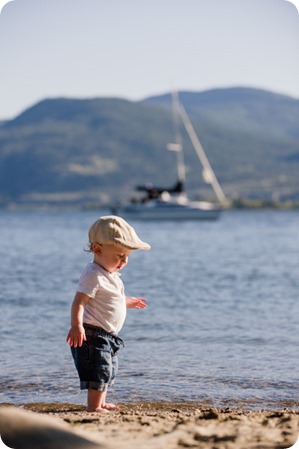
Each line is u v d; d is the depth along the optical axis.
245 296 29.56
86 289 10.91
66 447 7.78
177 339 19.48
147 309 25.17
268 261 49.72
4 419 7.94
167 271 41.62
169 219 146.38
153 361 16.53
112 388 13.91
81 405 12.57
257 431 8.64
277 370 15.70
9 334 20.16
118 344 11.31
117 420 9.47
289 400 13.17
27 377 14.81
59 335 20.02
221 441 8.19
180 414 10.86
